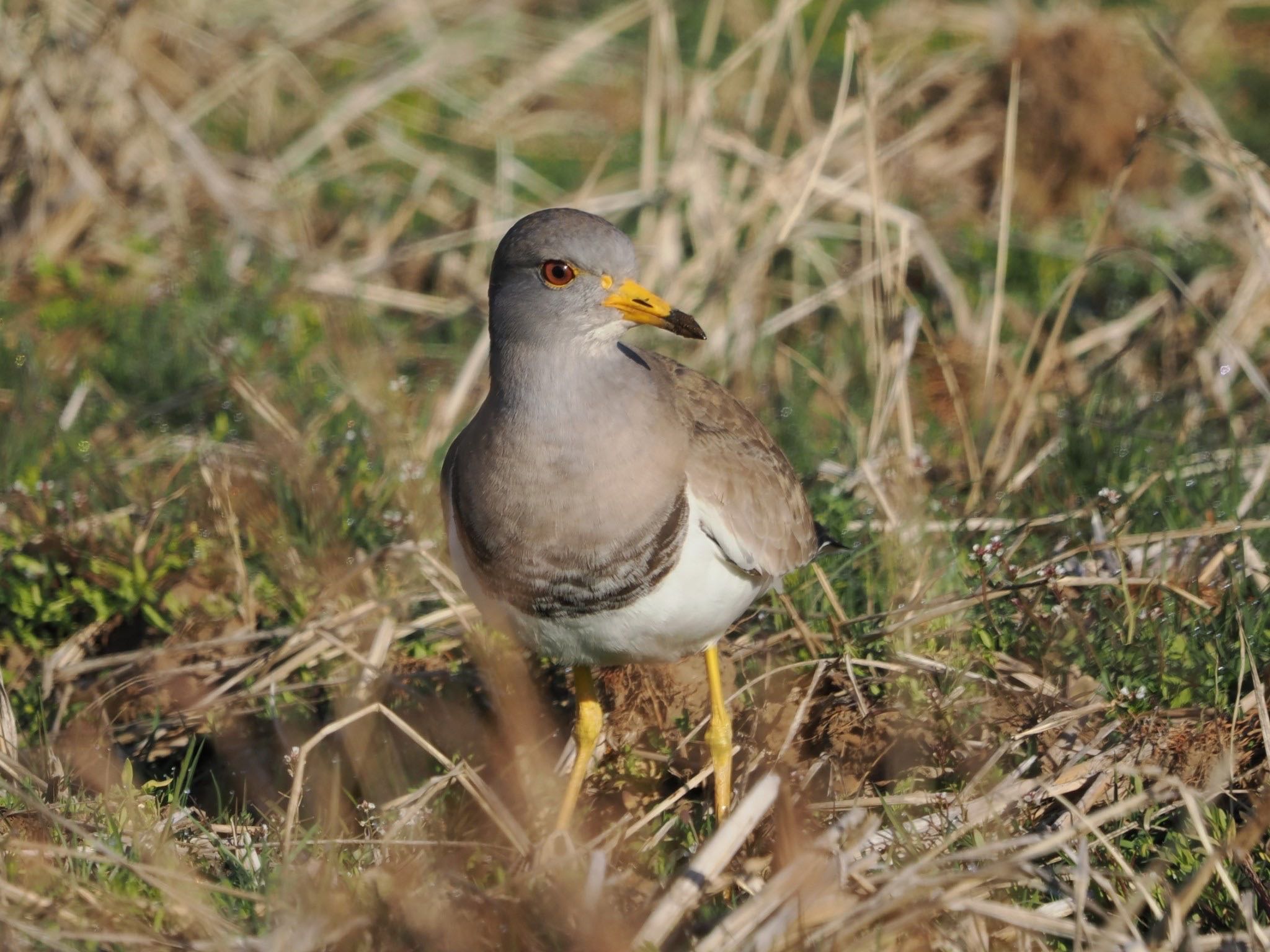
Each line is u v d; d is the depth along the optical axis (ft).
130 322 51.19
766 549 31.53
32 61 55.72
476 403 47.60
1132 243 54.34
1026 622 33.99
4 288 53.11
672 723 34.73
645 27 71.46
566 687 36.19
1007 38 61.62
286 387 46.83
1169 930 25.18
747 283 48.42
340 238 57.16
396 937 26.00
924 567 36.06
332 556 39.24
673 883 26.48
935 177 58.34
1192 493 39.11
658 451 29.48
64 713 35.99
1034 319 51.06
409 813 30.50
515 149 63.10
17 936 25.38
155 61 62.28
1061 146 57.77
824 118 62.23
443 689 35.88
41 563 39.52
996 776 31.01
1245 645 30.63
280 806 33.09
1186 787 27.27
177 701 37.01
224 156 59.88
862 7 70.85
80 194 55.62
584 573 29.48
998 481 40.98
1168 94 61.00
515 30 69.72
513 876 27.78
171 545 40.01
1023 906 27.30
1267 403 43.04
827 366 48.67
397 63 66.64
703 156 53.06
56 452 44.06
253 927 26.61
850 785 32.22
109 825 29.37
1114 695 31.45
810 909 25.52
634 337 49.06
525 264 29.17
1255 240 42.86
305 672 36.88
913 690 32.63
